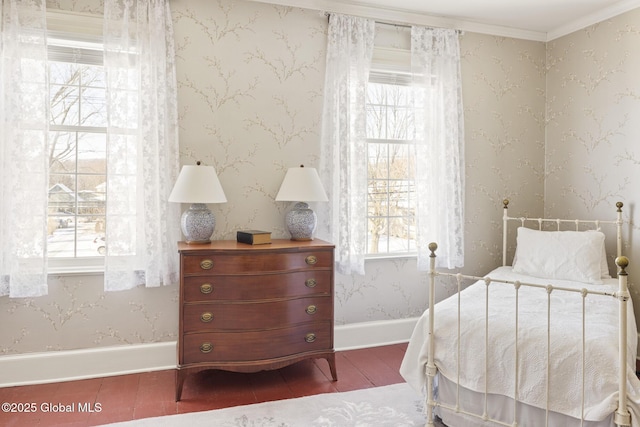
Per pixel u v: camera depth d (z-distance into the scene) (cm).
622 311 172
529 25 373
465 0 323
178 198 263
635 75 324
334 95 322
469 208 375
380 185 366
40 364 273
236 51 308
